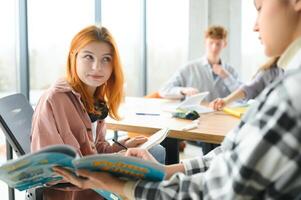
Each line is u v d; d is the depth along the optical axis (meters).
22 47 3.62
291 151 0.53
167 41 5.06
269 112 0.56
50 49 3.88
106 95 1.64
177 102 2.61
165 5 4.98
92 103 1.53
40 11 3.75
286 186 0.55
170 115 2.06
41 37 3.79
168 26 5.03
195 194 0.67
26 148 1.45
